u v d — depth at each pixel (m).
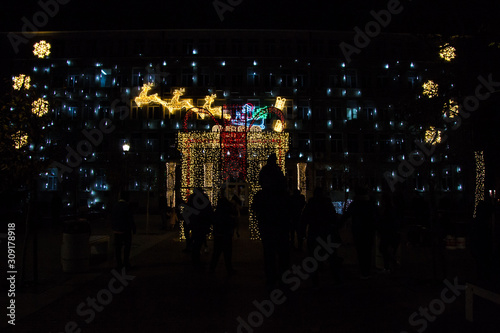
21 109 7.88
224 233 8.91
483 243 8.02
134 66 40.91
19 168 7.69
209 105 37.38
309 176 36.53
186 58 40.84
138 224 25.30
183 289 7.44
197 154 16.83
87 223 9.59
